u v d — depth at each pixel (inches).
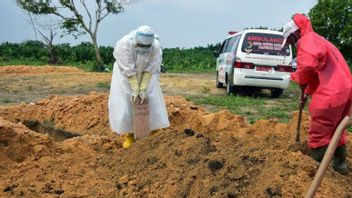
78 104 417.7
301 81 230.7
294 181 195.3
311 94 240.7
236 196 194.9
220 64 708.7
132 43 270.2
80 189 227.5
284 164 204.5
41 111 425.1
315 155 232.5
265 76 614.9
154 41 279.0
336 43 1034.7
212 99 578.2
